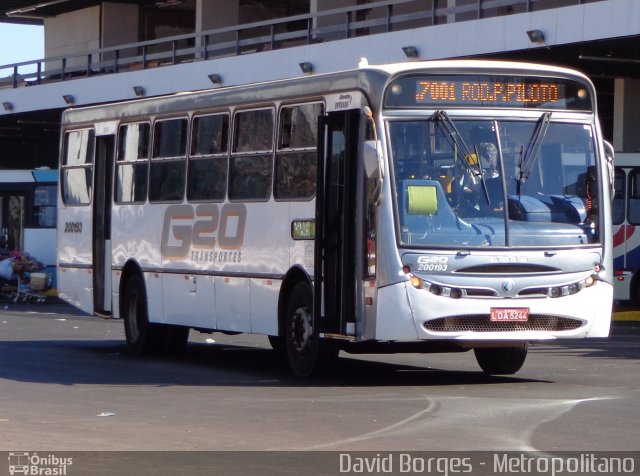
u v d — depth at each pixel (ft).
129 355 68.08
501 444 36.32
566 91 51.42
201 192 61.21
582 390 50.08
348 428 39.60
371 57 111.96
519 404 45.24
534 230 49.67
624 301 112.27
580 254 50.19
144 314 66.54
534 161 50.44
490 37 99.60
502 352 56.03
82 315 107.86
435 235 48.75
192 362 64.08
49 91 152.76
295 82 54.65
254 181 57.06
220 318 59.36
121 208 68.69
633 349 72.54
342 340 52.19
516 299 49.19
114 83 143.74
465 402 45.91
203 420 41.60
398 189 48.75
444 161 49.44
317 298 51.55
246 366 61.77
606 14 90.12
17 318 102.27
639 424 40.29
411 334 48.47
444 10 106.52
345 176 50.49
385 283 48.44
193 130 62.28
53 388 51.70
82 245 72.64
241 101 58.49
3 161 202.59
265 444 36.55
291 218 53.98
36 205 137.39
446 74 49.73
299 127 53.98
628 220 107.65
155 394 49.32
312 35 123.44
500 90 50.44
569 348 73.26
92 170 71.77
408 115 49.29
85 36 179.73
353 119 50.55
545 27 94.79
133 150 67.82
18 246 138.62
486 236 49.11
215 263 59.62
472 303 48.73
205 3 155.63
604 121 139.54
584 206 50.93
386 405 45.14
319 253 51.37
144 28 178.40
